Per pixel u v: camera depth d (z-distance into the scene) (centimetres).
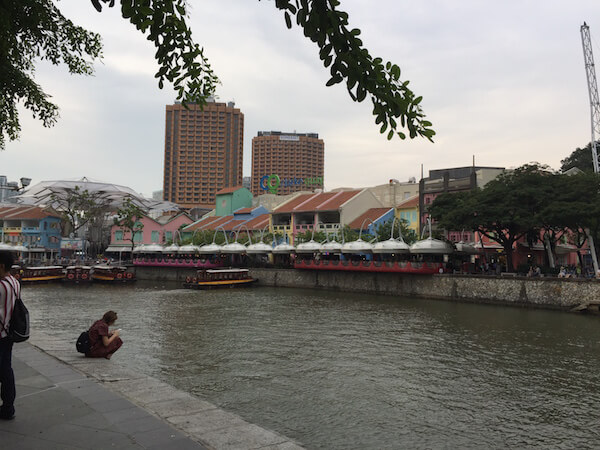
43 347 1216
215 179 15612
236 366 1702
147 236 8169
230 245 5847
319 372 1636
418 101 379
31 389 763
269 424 1156
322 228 5959
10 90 1073
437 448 1046
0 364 593
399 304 3725
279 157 17925
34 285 5262
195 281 5059
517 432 1152
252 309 3350
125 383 877
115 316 1212
